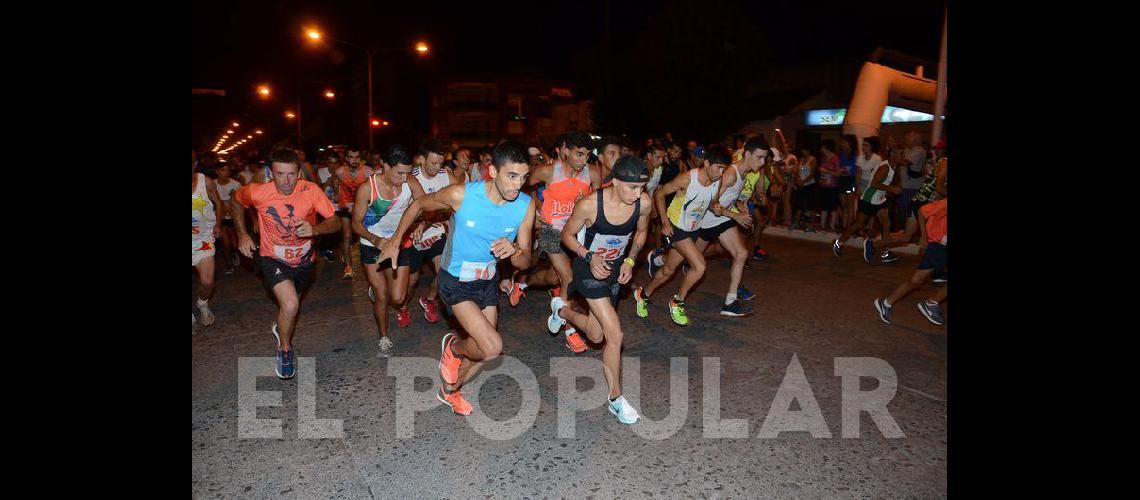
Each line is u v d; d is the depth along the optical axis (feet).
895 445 11.57
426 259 18.85
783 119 86.74
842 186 40.22
